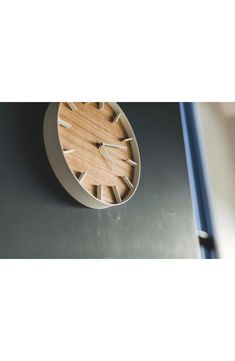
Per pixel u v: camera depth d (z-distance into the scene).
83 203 1.13
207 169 2.42
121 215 1.34
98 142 1.25
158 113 1.91
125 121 1.43
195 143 2.48
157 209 1.57
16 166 0.96
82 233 1.12
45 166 1.05
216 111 2.68
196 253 1.66
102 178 1.22
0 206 0.90
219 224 2.28
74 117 1.18
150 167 1.67
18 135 1.00
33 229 0.96
